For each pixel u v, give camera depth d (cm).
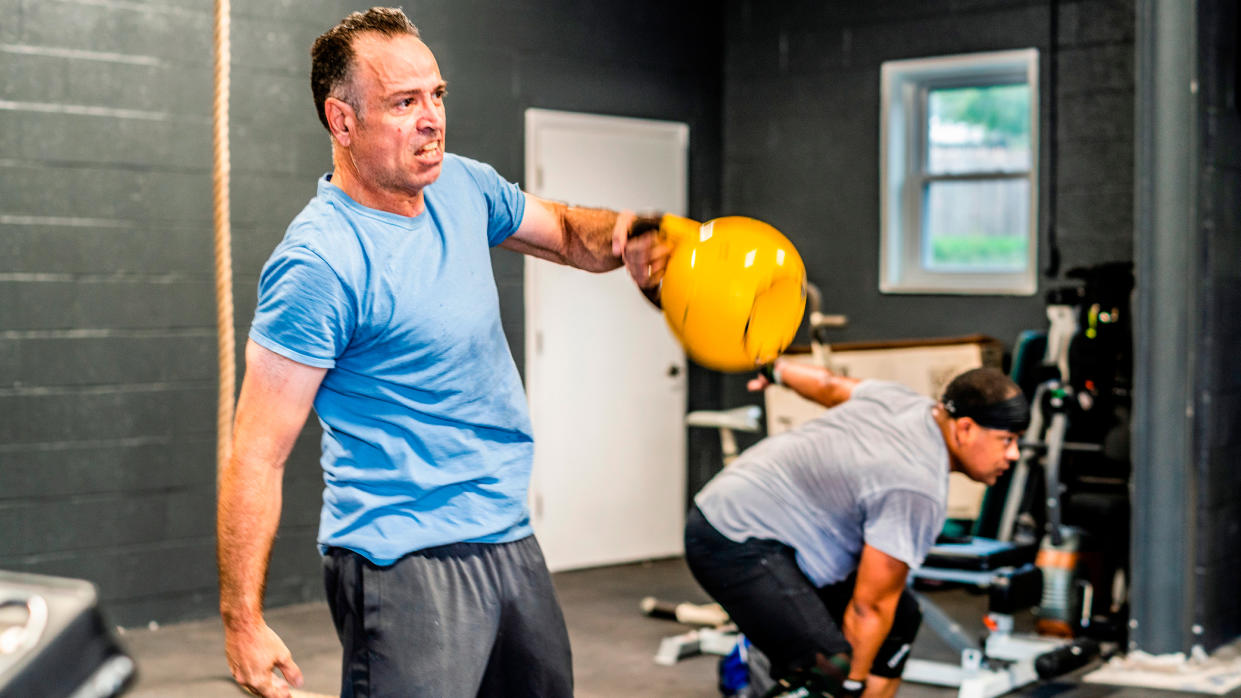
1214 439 429
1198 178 408
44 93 448
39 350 450
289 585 508
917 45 577
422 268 167
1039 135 543
